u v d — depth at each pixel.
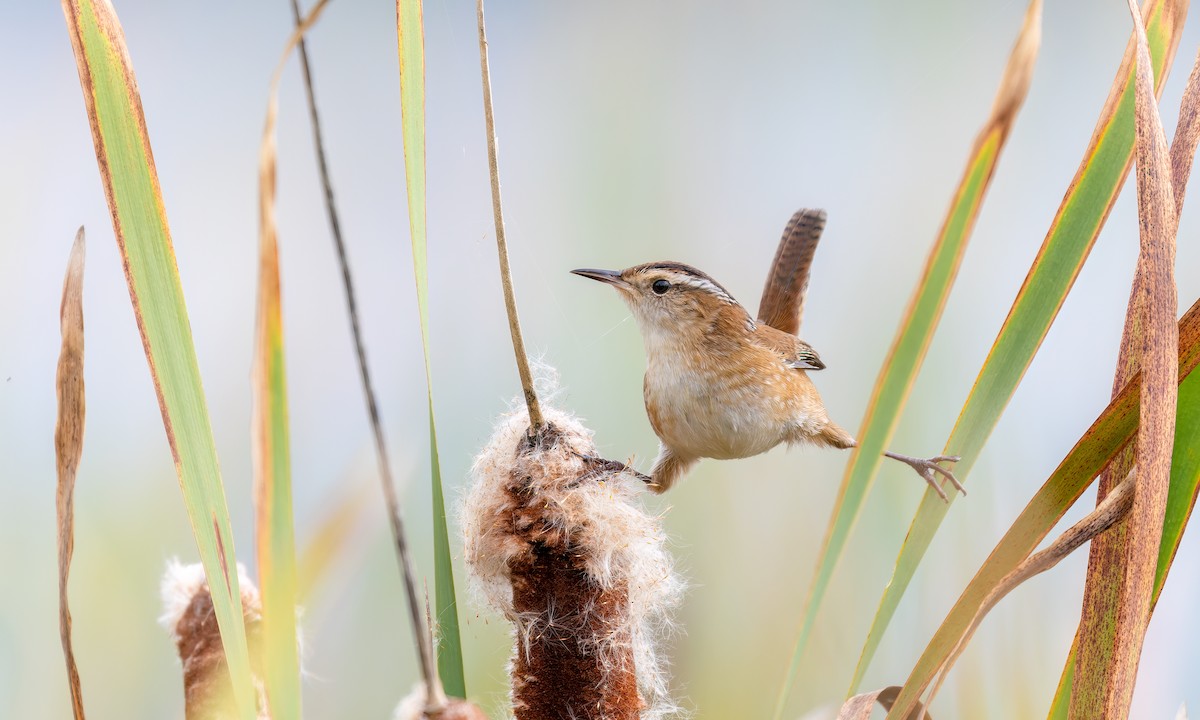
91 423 5.29
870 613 5.26
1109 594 5.09
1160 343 4.73
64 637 5.09
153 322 4.73
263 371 4.17
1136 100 4.79
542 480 5.12
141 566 5.25
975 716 5.22
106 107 4.74
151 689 5.24
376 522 5.19
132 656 5.24
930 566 5.25
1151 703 5.25
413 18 5.09
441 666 5.11
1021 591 5.24
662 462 5.25
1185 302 5.30
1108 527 5.02
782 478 5.30
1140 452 4.75
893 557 5.26
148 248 4.76
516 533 5.12
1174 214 4.79
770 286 5.29
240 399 5.29
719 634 5.28
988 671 5.23
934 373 5.27
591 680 5.12
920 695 5.09
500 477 5.12
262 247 4.10
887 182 5.37
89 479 5.25
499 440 5.12
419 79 5.09
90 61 4.71
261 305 4.13
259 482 4.18
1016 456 5.27
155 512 5.26
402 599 5.25
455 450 5.27
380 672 5.25
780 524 5.29
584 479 5.12
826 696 5.26
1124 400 5.09
